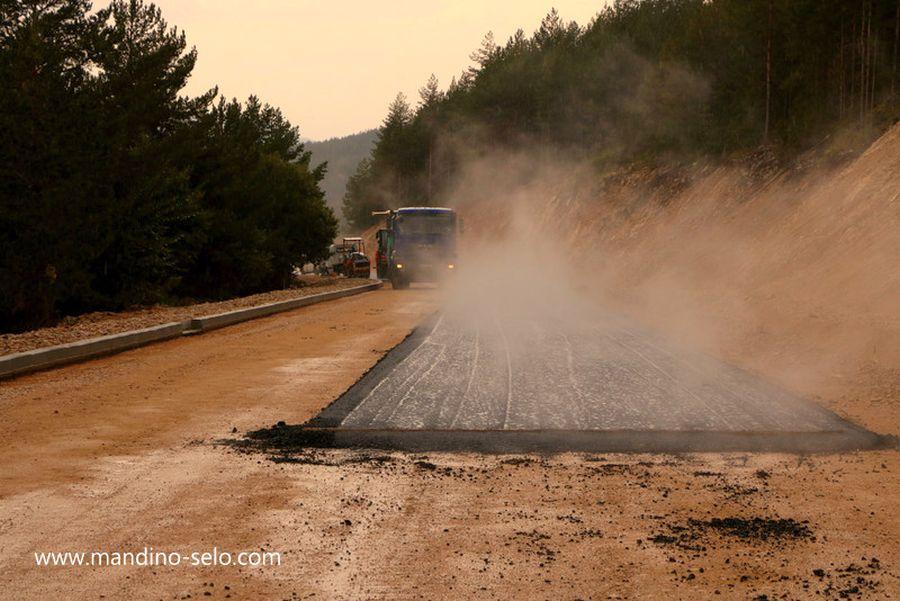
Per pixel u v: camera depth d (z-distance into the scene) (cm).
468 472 754
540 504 655
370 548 553
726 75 5959
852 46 4772
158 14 4047
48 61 3080
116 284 3681
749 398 1102
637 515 627
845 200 3002
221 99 4975
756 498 672
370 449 837
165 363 1492
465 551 547
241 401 1109
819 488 702
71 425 959
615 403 1073
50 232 2952
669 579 499
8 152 2877
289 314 2623
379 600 468
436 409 1032
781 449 836
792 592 480
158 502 657
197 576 504
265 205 5219
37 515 623
